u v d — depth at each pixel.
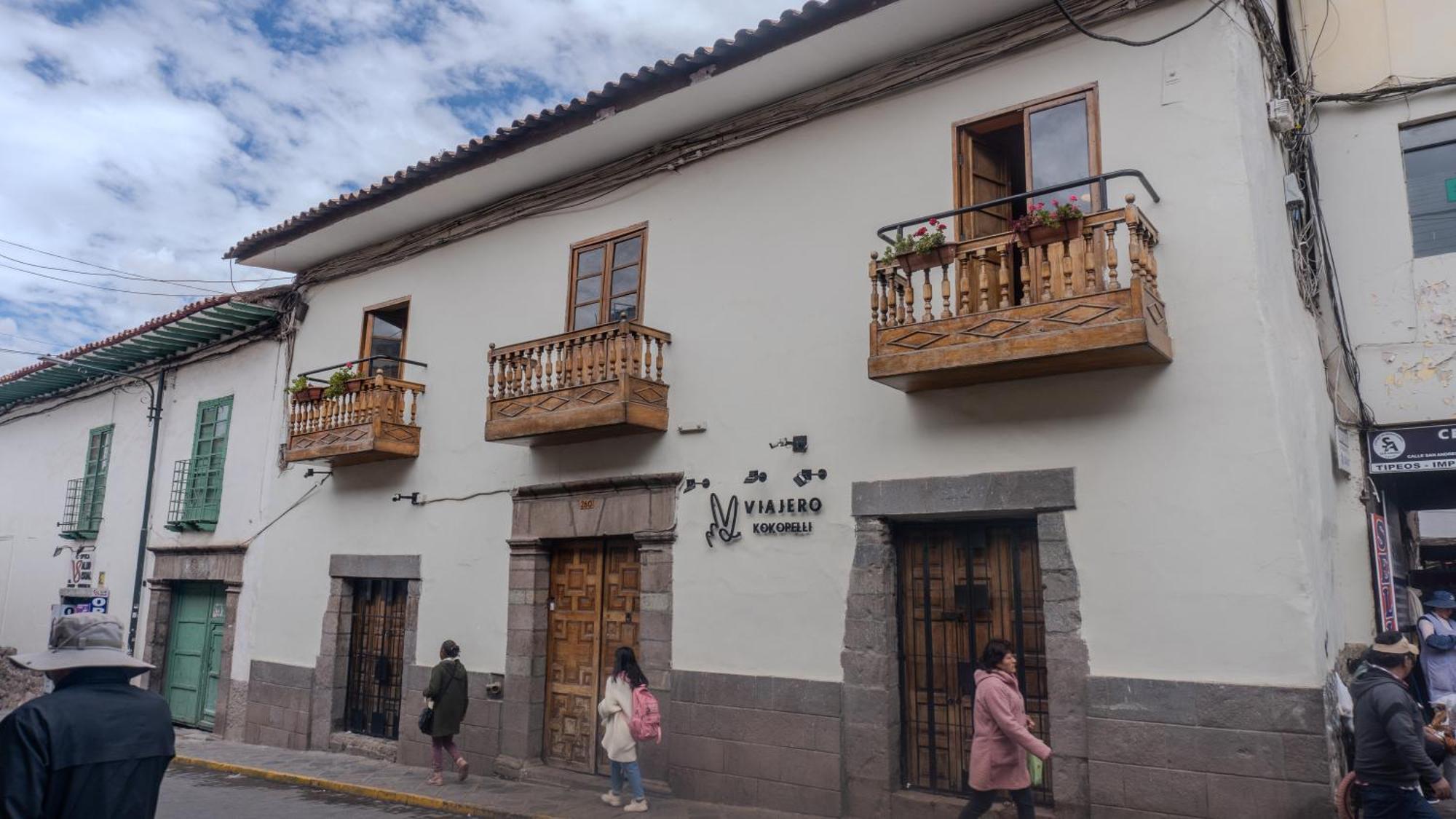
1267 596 6.41
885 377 7.55
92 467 18.42
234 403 15.34
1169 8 7.43
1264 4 7.97
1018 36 8.05
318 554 13.18
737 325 9.44
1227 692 6.44
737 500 9.08
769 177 9.51
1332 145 8.70
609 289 10.66
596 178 10.96
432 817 9.05
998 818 7.25
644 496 9.75
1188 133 7.18
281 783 10.92
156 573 16.11
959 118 8.34
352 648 12.77
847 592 8.24
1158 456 6.93
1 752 3.15
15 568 20.11
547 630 10.66
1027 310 6.90
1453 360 7.96
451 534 11.52
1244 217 6.87
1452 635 7.98
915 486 7.95
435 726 10.05
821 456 8.60
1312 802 6.08
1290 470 6.47
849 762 8.02
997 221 8.41
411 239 12.91
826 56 8.72
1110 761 6.78
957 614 7.95
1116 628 6.92
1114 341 6.50
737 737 8.68
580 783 9.68
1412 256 8.26
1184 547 6.75
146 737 3.44
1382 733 5.52
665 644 9.34
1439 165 8.31
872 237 8.66
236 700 13.89
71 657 3.43
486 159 10.88
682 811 8.50
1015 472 7.48
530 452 10.93
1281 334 7.04
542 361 10.97
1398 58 8.55
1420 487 8.84
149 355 17.06
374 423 11.67
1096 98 7.65
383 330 13.42
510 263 11.73
